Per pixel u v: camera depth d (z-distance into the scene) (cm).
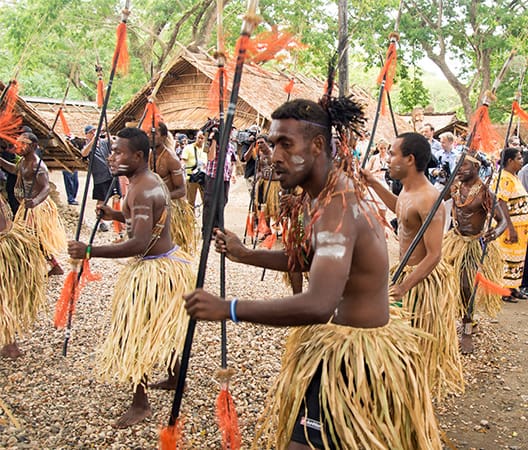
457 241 498
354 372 228
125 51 383
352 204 220
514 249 606
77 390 381
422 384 245
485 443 350
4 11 1465
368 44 883
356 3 743
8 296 406
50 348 445
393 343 238
